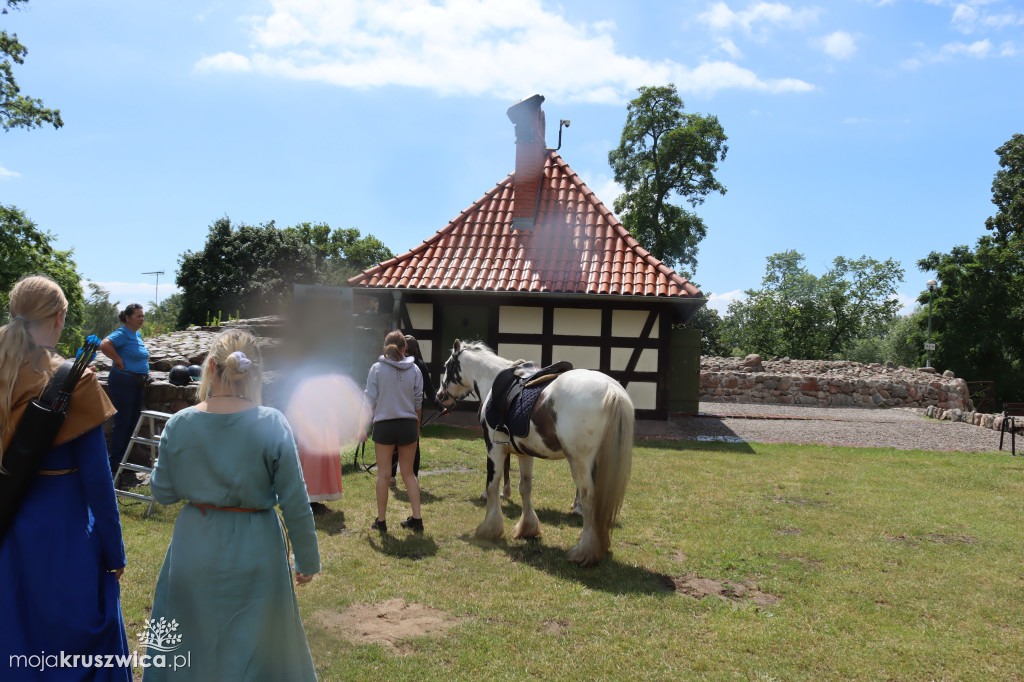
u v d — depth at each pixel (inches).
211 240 1631.4
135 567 169.2
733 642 142.8
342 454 319.9
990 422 536.7
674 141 1175.6
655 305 465.4
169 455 92.2
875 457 379.9
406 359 214.5
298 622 96.4
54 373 90.5
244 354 94.0
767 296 1946.4
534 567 184.7
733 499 269.0
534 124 497.4
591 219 505.4
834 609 162.9
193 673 88.1
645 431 442.3
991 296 1414.9
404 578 172.7
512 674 127.3
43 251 1000.9
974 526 240.4
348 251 2320.4
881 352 1930.4
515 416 199.9
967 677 131.9
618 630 147.0
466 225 512.4
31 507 88.4
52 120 815.1
